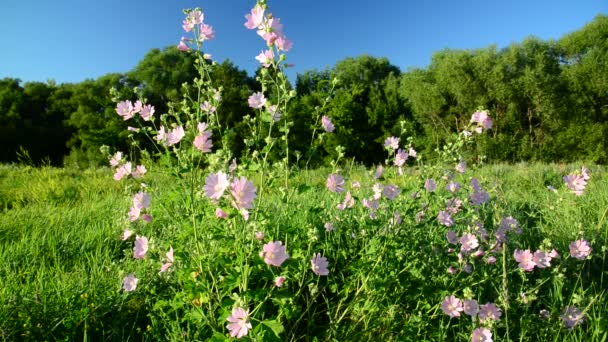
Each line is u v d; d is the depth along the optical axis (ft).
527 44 79.56
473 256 9.21
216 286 6.98
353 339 8.15
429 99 80.59
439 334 7.63
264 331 6.40
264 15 7.86
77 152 100.12
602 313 8.51
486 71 76.54
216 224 7.89
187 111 8.49
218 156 7.27
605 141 73.00
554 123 75.36
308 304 7.77
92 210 17.22
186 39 8.80
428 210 10.23
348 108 84.38
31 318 8.12
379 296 8.57
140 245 7.95
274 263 6.48
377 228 9.83
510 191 19.93
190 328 7.98
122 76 121.90
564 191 10.71
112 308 8.69
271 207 11.14
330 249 9.95
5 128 115.14
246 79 95.20
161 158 7.80
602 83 73.72
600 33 76.59
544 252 8.71
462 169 10.26
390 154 11.05
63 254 12.17
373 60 120.78
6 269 9.95
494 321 7.45
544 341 7.97
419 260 9.43
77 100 119.65
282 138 8.02
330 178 9.60
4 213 18.49
